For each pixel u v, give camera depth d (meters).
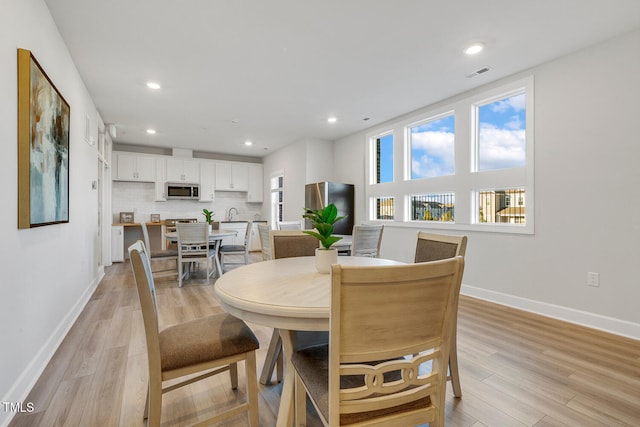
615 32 2.41
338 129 5.24
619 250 2.45
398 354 0.90
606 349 2.18
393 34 2.46
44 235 2.00
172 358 1.22
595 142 2.58
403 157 4.48
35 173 1.78
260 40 2.54
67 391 1.69
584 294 2.64
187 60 2.87
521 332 2.49
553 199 2.84
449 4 2.10
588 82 2.62
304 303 1.13
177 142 6.26
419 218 4.34
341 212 5.25
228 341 1.34
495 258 3.30
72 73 2.79
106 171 5.34
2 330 1.44
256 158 7.93
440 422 0.98
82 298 3.10
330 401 0.85
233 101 3.91
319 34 2.46
